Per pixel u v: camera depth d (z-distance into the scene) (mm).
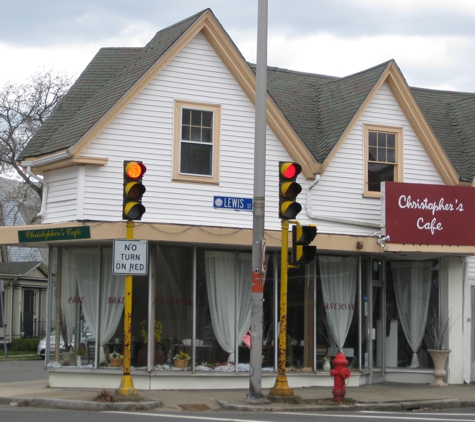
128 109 16750
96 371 16688
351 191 18969
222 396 15508
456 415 13961
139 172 13930
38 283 44625
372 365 19547
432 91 23891
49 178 17344
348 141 19125
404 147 19781
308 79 22078
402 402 15492
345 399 15156
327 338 18656
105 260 17125
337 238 17938
